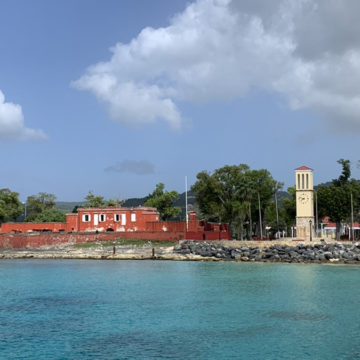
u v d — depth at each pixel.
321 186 165.12
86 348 41.94
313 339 44.34
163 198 187.12
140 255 124.56
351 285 75.00
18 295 68.81
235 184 157.62
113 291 71.62
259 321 51.16
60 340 44.47
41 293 70.44
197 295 67.25
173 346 42.47
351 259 112.50
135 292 70.44
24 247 138.88
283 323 50.22
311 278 83.94
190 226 144.00
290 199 177.62
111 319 52.66
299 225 137.75
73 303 62.25
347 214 147.50
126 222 147.25
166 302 62.31
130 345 42.81
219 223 156.50
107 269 101.38
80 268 103.88
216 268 101.56
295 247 119.62
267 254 118.00
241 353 40.47
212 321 51.38
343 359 38.81
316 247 119.12
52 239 138.88
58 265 110.88
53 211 199.12
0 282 82.56
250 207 158.50
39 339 44.78
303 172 138.25
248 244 126.00
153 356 39.78
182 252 125.00
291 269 98.62
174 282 80.62
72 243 138.25
